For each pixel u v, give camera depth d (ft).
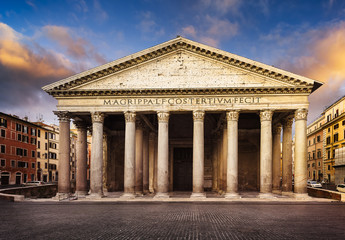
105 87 101.45
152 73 101.09
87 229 50.55
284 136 112.47
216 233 47.03
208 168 146.00
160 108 99.76
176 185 148.77
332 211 71.56
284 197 101.19
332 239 43.37
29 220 60.13
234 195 97.14
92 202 91.61
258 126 141.49
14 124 230.07
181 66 100.63
